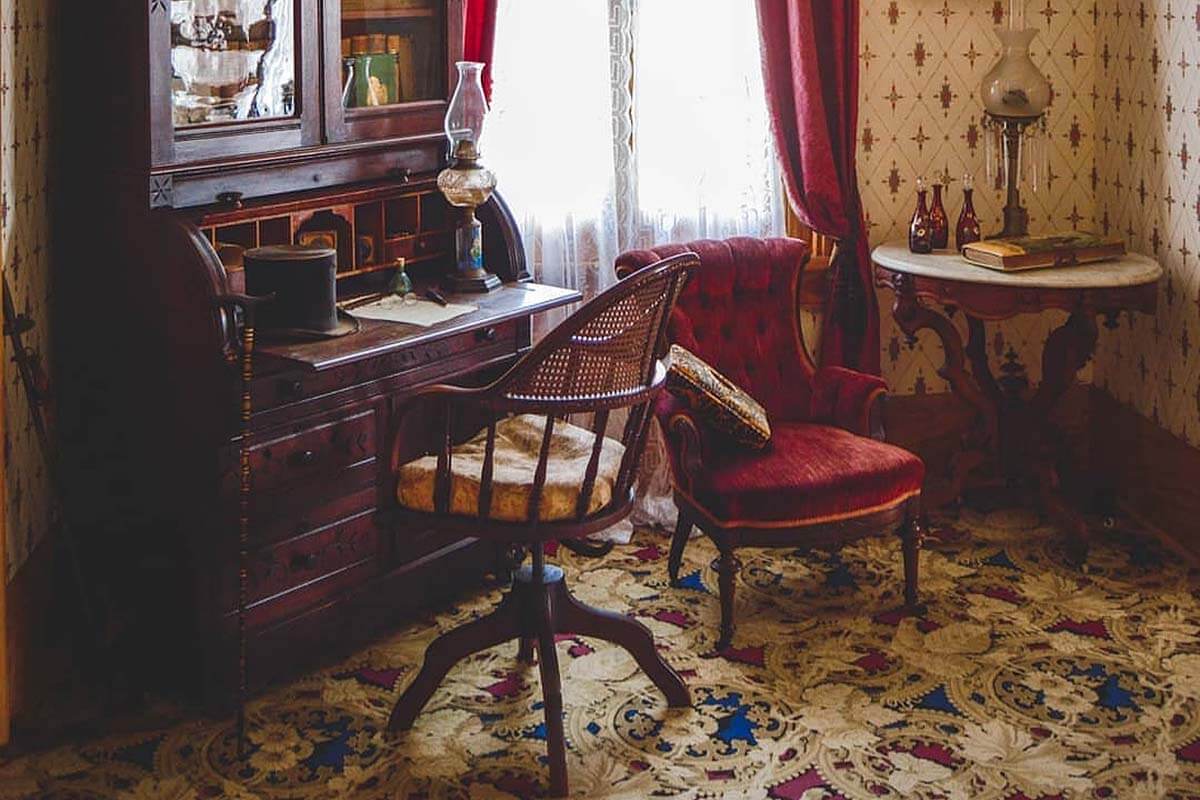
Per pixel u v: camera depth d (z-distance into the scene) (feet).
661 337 10.23
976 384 16.11
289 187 11.52
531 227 14.48
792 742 10.53
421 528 10.27
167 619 10.98
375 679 11.49
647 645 10.93
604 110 14.42
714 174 14.96
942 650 12.01
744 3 14.71
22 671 10.80
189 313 10.29
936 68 15.55
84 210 10.73
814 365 14.28
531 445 11.07
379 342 10.91
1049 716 10.88
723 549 11.90
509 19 14.03
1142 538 14.53
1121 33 15.16
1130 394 15.35
